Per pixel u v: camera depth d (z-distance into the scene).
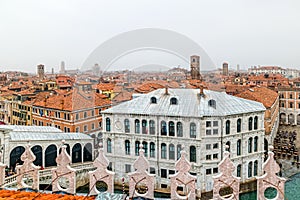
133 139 30.73
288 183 44.69
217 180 12.43
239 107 40.16
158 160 32.91
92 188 13.28
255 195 38.25
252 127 41.22
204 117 33.38
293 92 105.19
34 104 67.81
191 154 33.50
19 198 12.20
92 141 36.38
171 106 34.09
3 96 87.00
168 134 32.88
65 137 42.53
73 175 13.77
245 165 40.53
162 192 31.45
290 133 87.38
